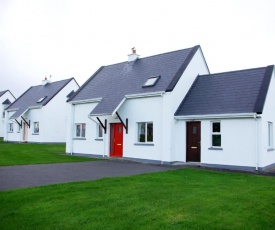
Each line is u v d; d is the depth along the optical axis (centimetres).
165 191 852
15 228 568
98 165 1493
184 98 1738
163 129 1630
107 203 719
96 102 2041
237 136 1441
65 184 925
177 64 1822
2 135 4894
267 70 1589
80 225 582
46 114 3180
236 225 598
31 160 1612
